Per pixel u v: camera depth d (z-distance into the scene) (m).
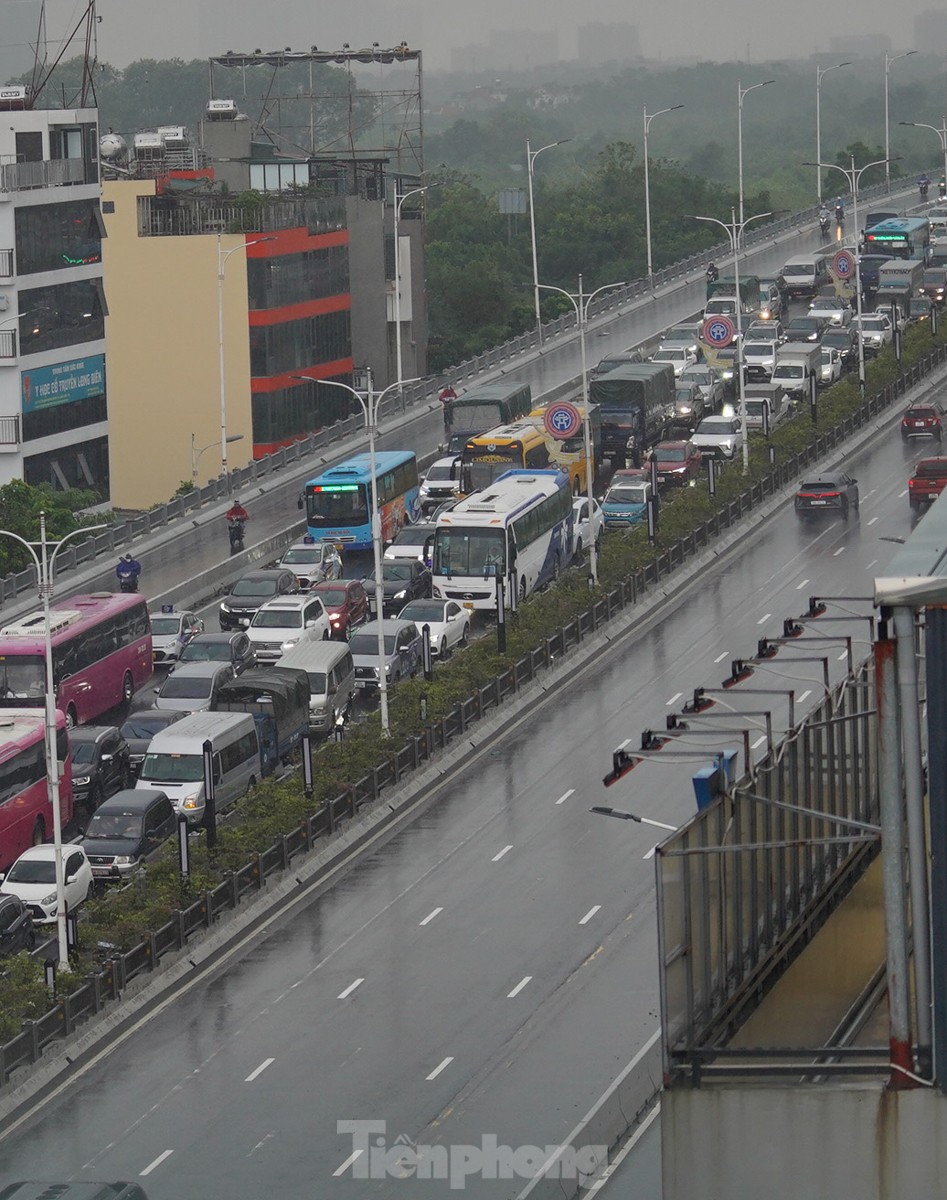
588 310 169.75
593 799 72.06
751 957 29.28
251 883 64.00
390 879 66.12
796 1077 24.17
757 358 137.00
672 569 99.50
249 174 167.12
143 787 71.94
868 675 38.78
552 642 86.81
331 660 82.69
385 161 172.50
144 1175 47.94
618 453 121.00
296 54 179.62
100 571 106.31
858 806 35.97
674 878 25.84
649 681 84.81
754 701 77.56
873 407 128.50
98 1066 53.94
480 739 78.62
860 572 98.31
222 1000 57.66
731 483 110.50
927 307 156.50
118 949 58.09
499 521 95.56
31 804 69.31
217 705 77.94
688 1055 24.19
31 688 79.56
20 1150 49.62
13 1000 54.47
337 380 156.88
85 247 128.38
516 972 58.44
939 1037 21.84
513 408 123.12
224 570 104.62
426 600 92.62
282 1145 48.97
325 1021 55.97
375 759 73.06
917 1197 22.20
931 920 22.12
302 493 114.25
